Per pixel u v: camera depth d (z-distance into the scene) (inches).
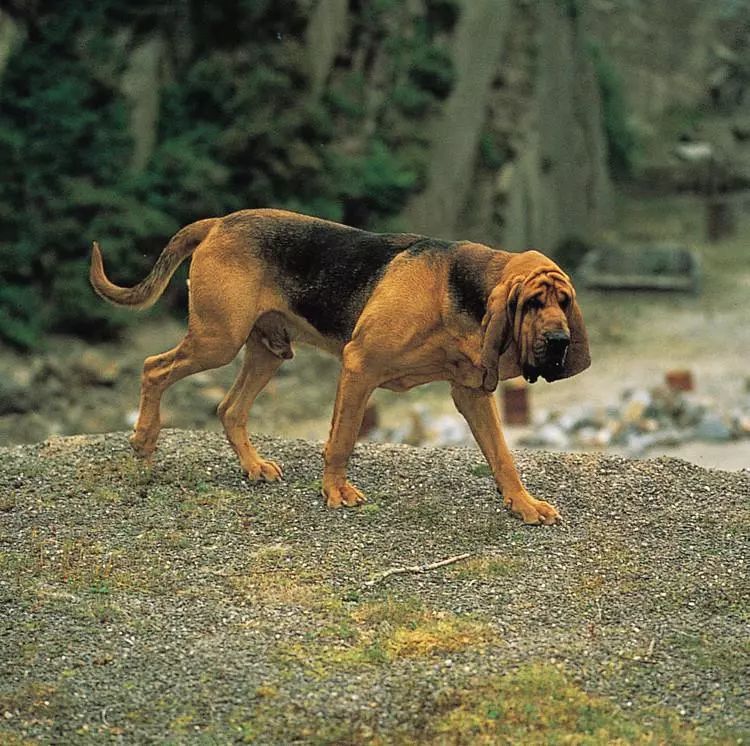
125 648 233.6
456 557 274.4
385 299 286.7
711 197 1387.8
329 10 914.1
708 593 257.8
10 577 263.7
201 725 208.4
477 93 1023.6
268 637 237.8
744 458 585.6
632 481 322.0
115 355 770.8
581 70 1240.2
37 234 786.8
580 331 276.1
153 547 279.9
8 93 808.9
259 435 352.5
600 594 257.0
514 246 1053.2
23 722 209.3
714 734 204.7
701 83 1605.6
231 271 299.6
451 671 223.9
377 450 341.4
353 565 270.4
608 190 1293.1
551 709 211.3
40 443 344.8
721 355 853.2
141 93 851.4
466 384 290.5
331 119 917.2
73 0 842.2
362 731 206.2
